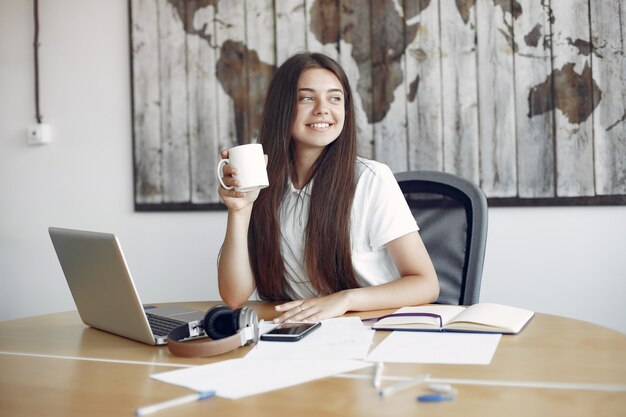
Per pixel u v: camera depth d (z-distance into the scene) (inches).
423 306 56.7
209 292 114.0
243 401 34.4
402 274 65.2
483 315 49.9
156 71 115.1
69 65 122.2
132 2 116.3
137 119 116.6
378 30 102.4
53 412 34.3
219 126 111.7
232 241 66.5
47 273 125.1
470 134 98.8
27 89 125.1
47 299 125.4
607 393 34.0
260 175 58.5
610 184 93.1
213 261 113.5
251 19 109.2
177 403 34.2
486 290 99.8
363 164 69.7
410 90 101.2
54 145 123.6
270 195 69.3
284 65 71.4
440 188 72.3
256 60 109.2
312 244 66.4
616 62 92.5
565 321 52.1
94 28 120.3
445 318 51.4
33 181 125.2
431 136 100.5
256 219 69.5
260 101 109.2
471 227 69.0
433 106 100.3
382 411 32.3
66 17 122.2
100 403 35.4
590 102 93.7
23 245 126.3
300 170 71.4
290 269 69.4
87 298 52.5
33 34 124.6
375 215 66.3
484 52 98.0
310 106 68.2
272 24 108.0
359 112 103.5
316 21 105.6
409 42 101.0
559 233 96.3
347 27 103.9
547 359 40.8
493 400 33.4
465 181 71.2
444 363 40.4
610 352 42.1
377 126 102.8
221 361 42.7
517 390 34.9
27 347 49.6
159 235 116.6
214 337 46.9
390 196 66.7
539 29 95.5
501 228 99.0
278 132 69.9
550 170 95.6
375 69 102.7
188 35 113.0
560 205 95.2
